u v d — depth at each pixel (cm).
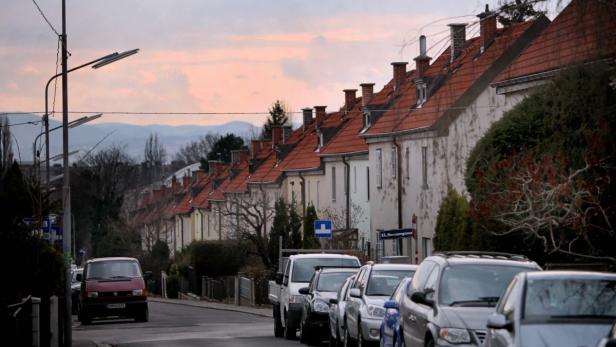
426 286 2764
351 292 3775
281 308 5128
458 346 2430
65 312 4519
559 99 3484
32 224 4022
